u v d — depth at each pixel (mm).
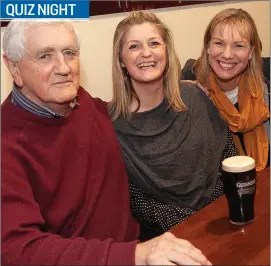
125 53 1734
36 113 1436
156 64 1729
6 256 1173
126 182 1669
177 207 1784
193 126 1849
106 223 1575
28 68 1397
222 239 1221
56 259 1144
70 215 1461
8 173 1302
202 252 1168
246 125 2109
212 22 2090
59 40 1387
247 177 1232
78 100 1594
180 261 1103
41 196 1396
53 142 1441
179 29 2469
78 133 1518
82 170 1486
